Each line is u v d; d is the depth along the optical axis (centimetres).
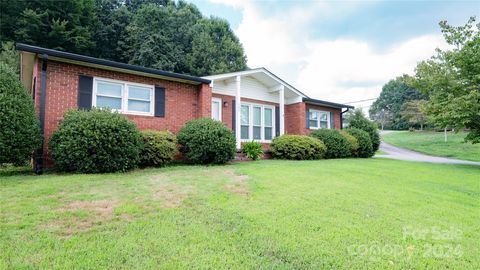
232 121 1262
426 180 698
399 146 2834
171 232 314
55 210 378
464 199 500
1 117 614
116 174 682
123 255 256
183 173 709
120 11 2747
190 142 913
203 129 922
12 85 645
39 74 767
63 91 805
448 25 1148
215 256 257
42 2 2053
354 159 1281
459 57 1092
